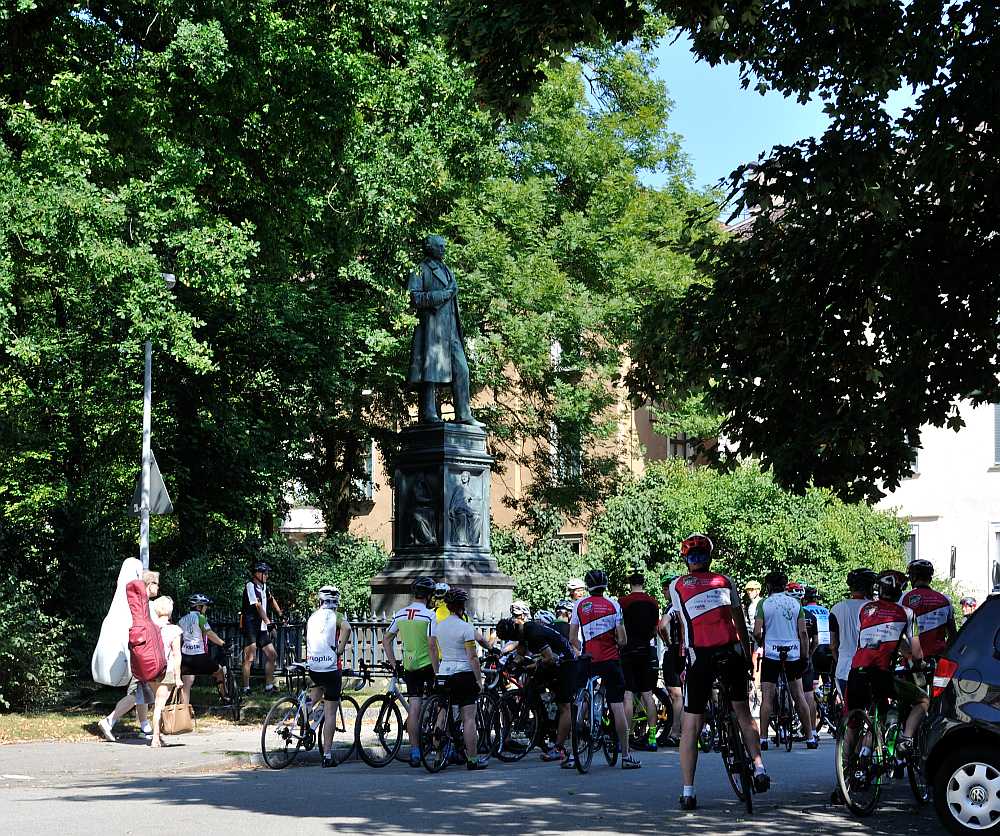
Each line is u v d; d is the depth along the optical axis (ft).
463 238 109.70
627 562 119.44
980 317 46.73
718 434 52.21
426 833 33.09
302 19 77.30
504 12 42.14
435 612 51.78
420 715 50.62
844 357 49.49
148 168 73.67
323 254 87.30
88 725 63.72
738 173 45.16
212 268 71.20
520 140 119.75
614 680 51.21
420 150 86.12
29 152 67.05
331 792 42.27
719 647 37.73
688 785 38.11
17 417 94.79
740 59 45.83
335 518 127.75
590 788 43.96
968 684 32.53
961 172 45.01
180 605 89.97
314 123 77.36
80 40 77.15
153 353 90.33
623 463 131.64
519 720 55.93
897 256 45.88
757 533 118.32
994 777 31.96
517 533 125.08
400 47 89.30
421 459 79.10
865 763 37.42
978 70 43.09
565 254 118.01
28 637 68.39
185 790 42.96
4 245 65.10
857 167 42.65
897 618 38.63
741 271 49.47
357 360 99.71
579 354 118.21
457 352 81.00
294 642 84.99
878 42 43.75
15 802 39.47
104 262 65.82
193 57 72.02
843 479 49.52
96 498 82.89
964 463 135.64
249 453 98.37
